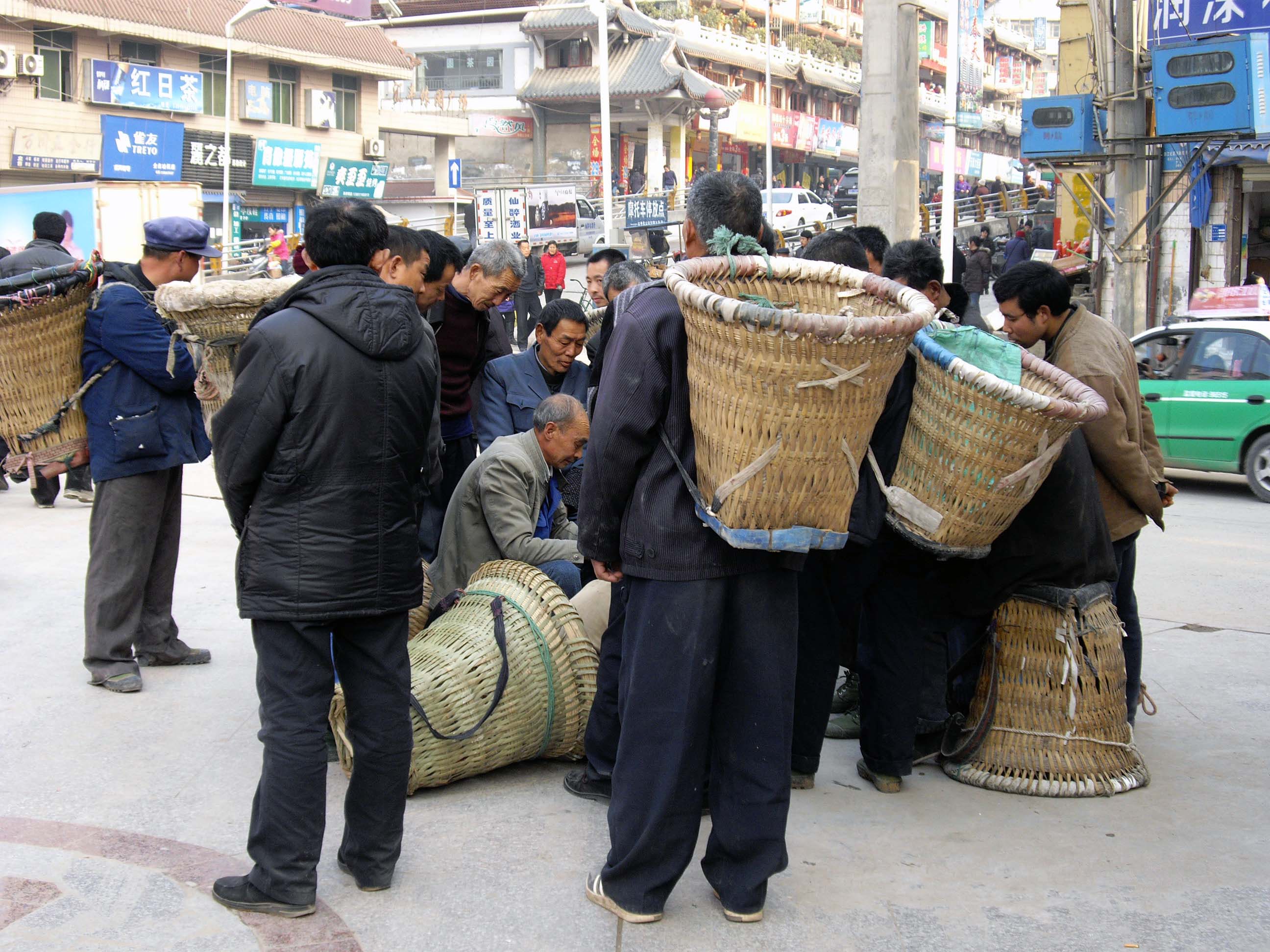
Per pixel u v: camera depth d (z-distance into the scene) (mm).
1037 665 4062
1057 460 3764
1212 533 8836
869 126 11766
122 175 28969
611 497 3068
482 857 3490
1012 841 3670
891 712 3969
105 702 4715
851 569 3920
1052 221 28188
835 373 2643
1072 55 17828
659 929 3105
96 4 27797
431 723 3793
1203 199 17391
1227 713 4891
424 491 3316
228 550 7363
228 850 3516
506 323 19047
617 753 3154
